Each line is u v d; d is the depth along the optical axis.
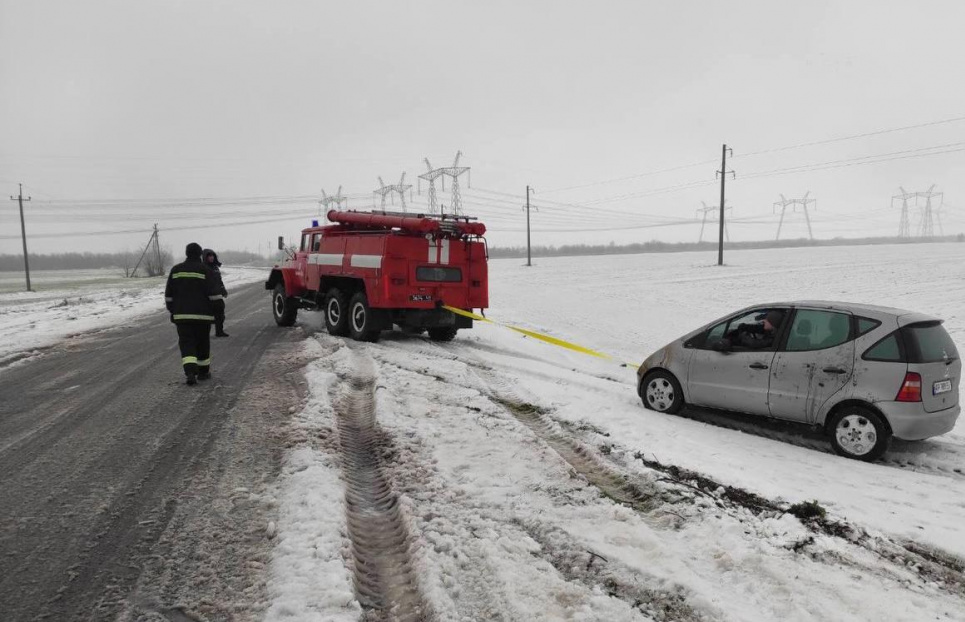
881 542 3.81
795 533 3.84
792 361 6.09
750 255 71.31
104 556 3.43
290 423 6.04
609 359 11.62
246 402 6.99
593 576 3.27
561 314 19.47
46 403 7.09
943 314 17.95
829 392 5.80
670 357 7.10
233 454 5.15
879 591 3.21
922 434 5.45
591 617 2.90
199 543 3.58
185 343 7.95
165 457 5.09
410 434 5.69
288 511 3.96
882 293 25.38
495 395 7.66
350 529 3.85
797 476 5.02
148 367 9.31
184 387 7.82
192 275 7.95
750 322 6.68
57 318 17.22
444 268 11.96
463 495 4.33
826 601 3.08
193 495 4.28
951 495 4.66
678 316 18.94
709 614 2.94
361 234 12.13
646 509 4.22
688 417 7.04
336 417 6.33
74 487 4.44
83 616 2.86
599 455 5.34
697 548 3.61
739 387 6.46
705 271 43.22
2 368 9.48
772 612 2.97
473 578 3.23
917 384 5.39
